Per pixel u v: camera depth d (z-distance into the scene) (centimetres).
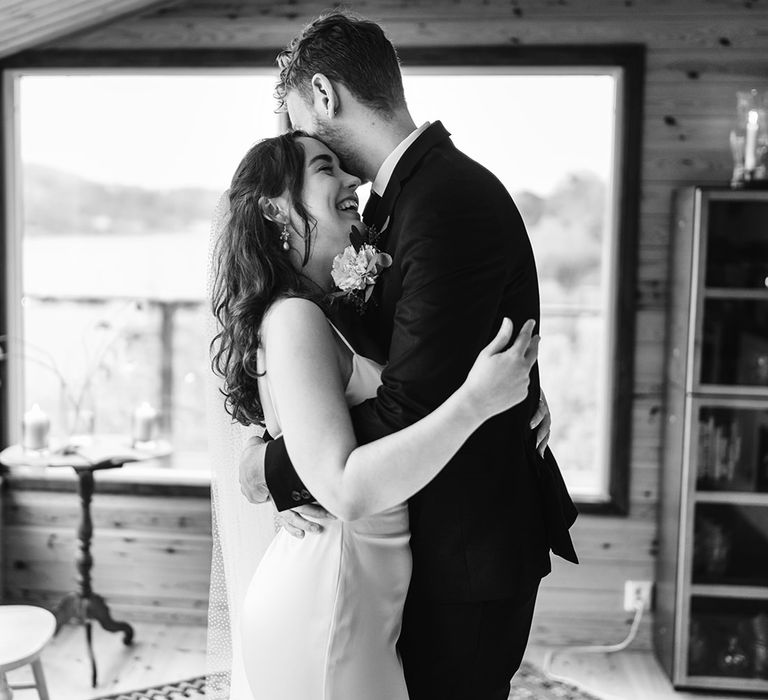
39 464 334
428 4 361
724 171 360
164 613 391
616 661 364
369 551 143
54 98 435
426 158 142
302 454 131
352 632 141
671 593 344
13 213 387
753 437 334
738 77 357
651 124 361
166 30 369
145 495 387
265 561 153
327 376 134
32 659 243
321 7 365
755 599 338
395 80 148
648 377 369
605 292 374
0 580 393
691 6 355
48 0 322
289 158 145
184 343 457
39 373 450
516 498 148
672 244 357
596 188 405
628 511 372
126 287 481
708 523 340
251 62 367
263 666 146
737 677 335
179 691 329
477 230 136
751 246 328
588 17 358
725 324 330
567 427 435
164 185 455
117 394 456
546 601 378
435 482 144
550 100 383
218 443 183
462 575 144
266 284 144
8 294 388
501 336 121
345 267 141
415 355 130
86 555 351
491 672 151
